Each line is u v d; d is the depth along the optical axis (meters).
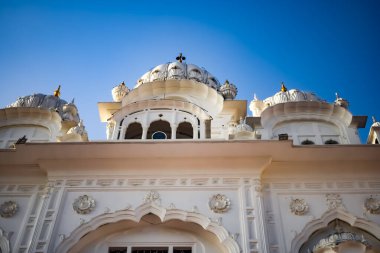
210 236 10.37
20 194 11.47
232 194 10.87
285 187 11.27
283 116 14.49
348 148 11.27
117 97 17.36
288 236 10.23
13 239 10.41
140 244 10.45
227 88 16.62
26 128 15.10
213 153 11.25
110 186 11.13
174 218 10.41
